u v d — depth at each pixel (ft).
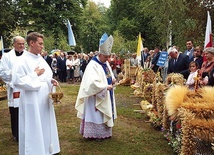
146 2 47.14
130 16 119.44
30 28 102.37
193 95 13.08
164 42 46.44
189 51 27.25
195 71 17.99
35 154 12.28
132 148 16.12
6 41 92.38
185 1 42.86
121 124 20.97
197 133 11.14
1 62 16.84
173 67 23.34
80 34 118.32
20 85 11.92
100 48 17.07
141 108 26.17
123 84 43.80
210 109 11.23
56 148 13.47
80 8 115.14
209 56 16.70
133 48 72.59
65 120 22.48
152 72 31.12
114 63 51.57
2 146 16.61
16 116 16.97
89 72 16.79
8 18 88.02
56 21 107.65
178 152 14.55
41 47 12.83
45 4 108.27
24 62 12.28
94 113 17.13
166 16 42.32
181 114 11.93
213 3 41.37
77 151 15.76
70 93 36.88
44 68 13.12
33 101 12.30
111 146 16.44
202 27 42.34
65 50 88.89
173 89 13.32
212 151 11.02
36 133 12.33
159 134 18.48
